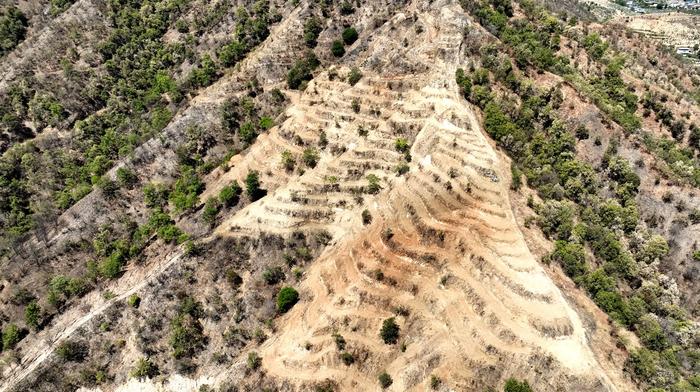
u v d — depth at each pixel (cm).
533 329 7544
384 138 11094
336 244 9881
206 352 9200
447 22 12738
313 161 11238
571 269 8638
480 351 7588
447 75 11619
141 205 12675
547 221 9250
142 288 10006
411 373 7781
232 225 10531
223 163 12519
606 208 9775
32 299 11250
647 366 7288
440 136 10294
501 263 8300
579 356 7244
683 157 11725
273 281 9750
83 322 9806
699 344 8138
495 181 9606
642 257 9425
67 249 12094
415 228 9244
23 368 9650
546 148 10644
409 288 8581
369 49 13388
